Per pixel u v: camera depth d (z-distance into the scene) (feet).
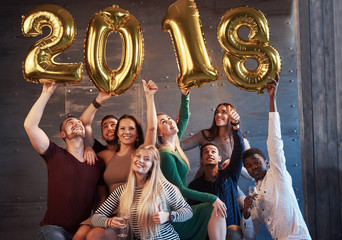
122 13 12.87
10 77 17.58
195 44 12.68
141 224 10.96
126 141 12.55
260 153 12.78
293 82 17.47
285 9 17.60
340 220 17.02
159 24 17.66
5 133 17.46
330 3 17.51
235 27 12.64
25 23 12.48
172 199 11.37
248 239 12.42
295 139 17.34
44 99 12.11
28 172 17.37
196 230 12.04
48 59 12.28
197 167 17.30
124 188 11.48
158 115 13.29
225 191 13.19
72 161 12.39
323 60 17.46
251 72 12.56
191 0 12.97
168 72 17.53
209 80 12.68
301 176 17.22
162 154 12.47
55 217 12.09
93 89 17.56
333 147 17.25
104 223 10.91
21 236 17.21
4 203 17.29
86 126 13.48
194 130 17.31
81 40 17.72
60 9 12.59
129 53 12.78
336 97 17.34
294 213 11.87
